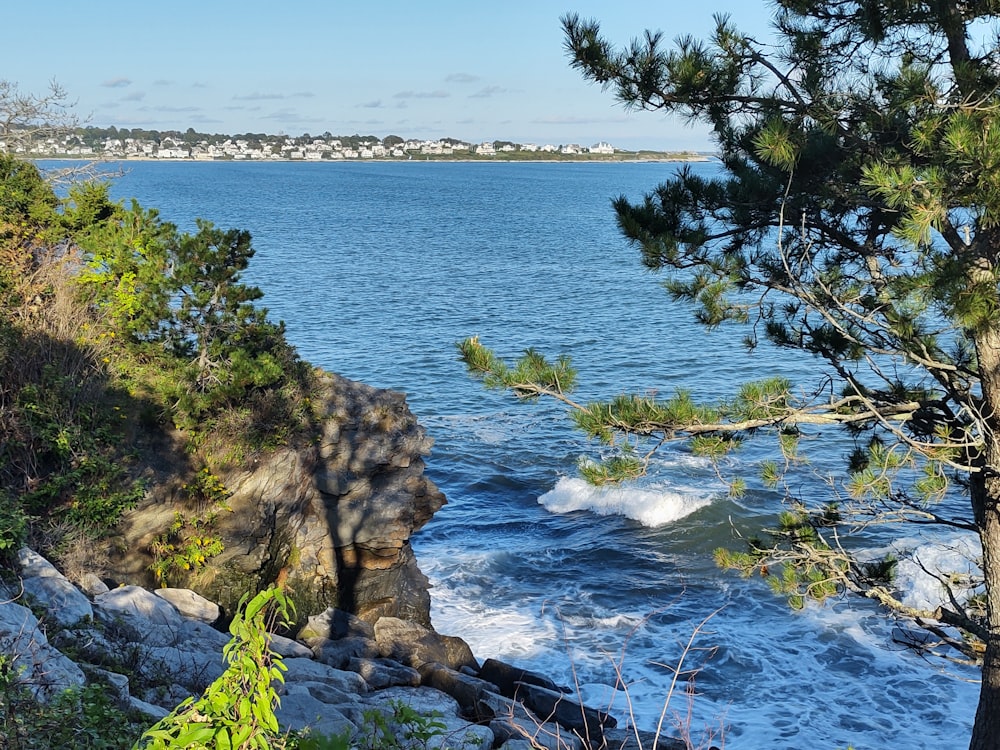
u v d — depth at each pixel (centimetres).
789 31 926
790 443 1020
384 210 15125
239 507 1575
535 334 5012
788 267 914
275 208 14600
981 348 836
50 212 1739
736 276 966
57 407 1402
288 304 5828
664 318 5472
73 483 1368
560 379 870
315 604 1700
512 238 10906
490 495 2766
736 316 1009
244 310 1720
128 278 1678
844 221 972
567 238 10981
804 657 1833
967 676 1742
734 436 986
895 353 902
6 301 1576
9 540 1041
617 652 1858
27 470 1330
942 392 1015
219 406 1622
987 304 720
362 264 8056
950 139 671
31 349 1480
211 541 1523
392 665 1421
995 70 806
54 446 1354
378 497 1800
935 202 683
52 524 1293
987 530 875
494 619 1998
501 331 5097
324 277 7138
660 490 2636
